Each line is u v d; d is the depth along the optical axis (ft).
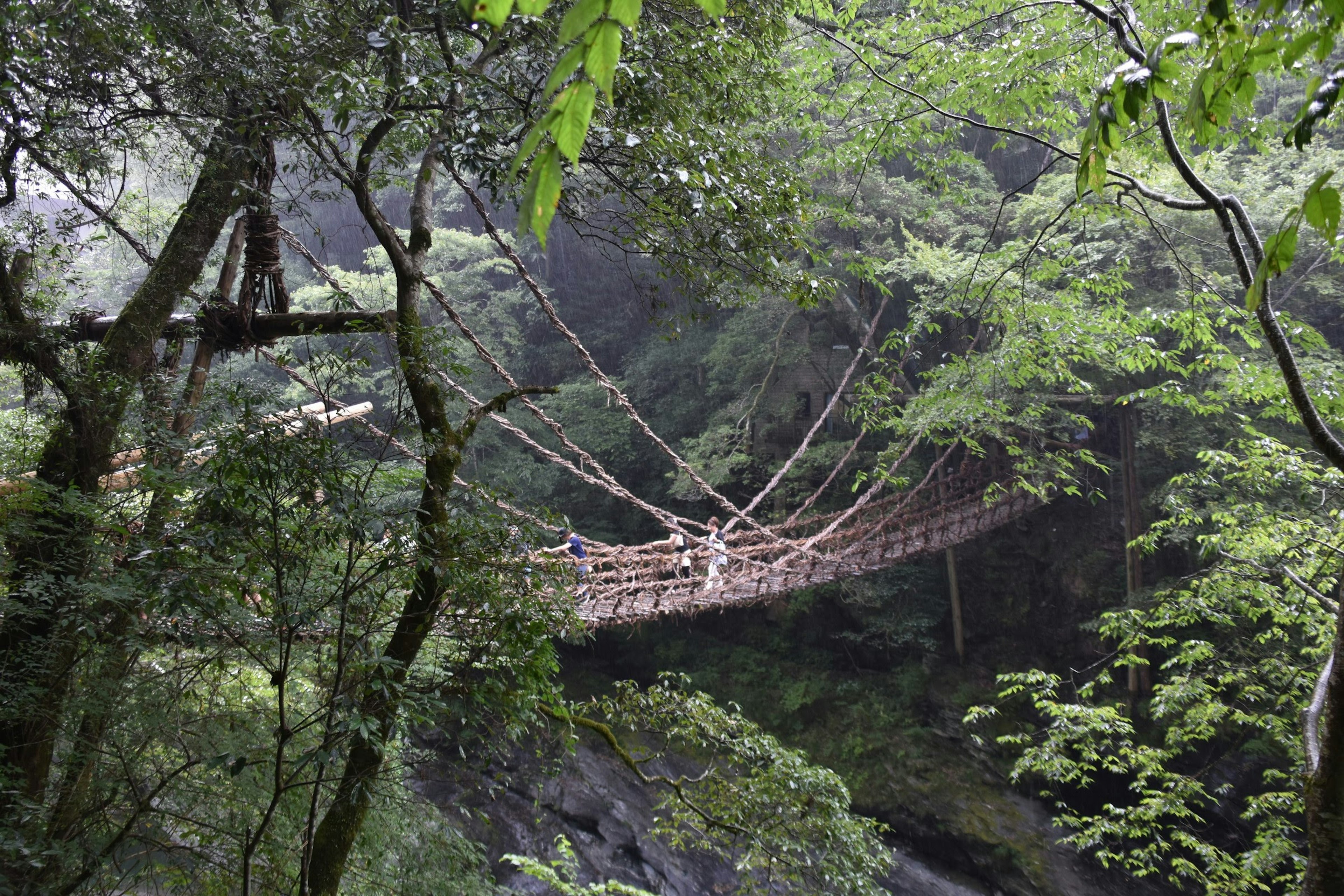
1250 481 21.49
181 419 12.09
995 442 53.42
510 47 12.59
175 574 7.80
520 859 22.16
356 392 58.08
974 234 48.11
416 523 8.87
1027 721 46.98
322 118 12.03
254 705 10.93
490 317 67.56
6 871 7.82
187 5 10.68
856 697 52.06
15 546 9.87
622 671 60.13
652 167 12.50
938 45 18.79
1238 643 21.34
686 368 65.51
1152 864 19.52
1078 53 17.54
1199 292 18.81
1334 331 42.29
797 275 15.24
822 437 60.39
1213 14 4.00
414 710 8.79
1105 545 50.39
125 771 8.36
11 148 10.89
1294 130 4.03
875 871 15.93
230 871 8.86
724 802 14.97
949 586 55.52
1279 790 34.53
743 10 15.65
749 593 30.99
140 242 15.60
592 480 28.19
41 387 12.22
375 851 11.39
